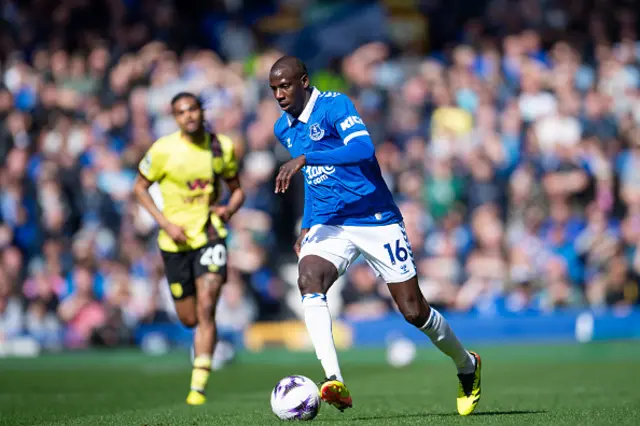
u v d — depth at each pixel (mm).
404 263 19922
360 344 50406
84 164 56344
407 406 24062
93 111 59031
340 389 18141
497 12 67188
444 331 20125
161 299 51719
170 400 28641
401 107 58344
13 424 21609
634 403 24359
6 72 61000
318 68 66688
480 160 54969
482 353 46438
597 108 58531
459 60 61469
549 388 31000
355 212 19891
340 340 50531
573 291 52031
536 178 54438
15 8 65875
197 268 28094
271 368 41812
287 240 55938
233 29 68938
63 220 54812
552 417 19375
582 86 61281
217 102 57625
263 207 54281
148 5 66750
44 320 52688
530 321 50375
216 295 28031
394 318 50562
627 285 52469
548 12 66938
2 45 64625
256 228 53062
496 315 50812
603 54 64125
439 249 52250
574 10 66938
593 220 53188
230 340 50906
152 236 52906
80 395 30984
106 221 54406
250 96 60312
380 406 24156
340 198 19891
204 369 27516
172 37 66688
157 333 51125
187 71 60594
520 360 43719
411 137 56938
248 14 71625
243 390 32344
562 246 52875
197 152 28250
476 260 52125
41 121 59031
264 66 61375
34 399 29547
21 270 53812
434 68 61219
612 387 31047
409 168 55031
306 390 19266
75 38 65188
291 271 54000
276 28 70562
